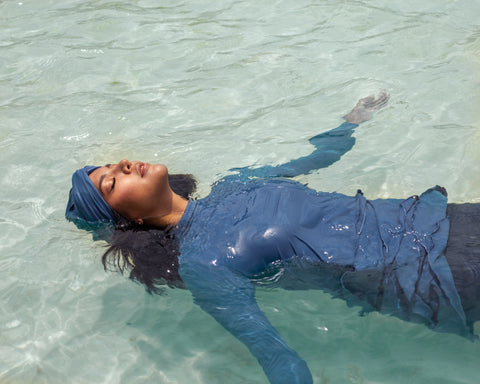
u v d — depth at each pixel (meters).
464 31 4.97
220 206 2.73
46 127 4.20
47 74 4.88
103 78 4.80
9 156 3.89
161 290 2.82
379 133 3.81
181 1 6.08
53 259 3.05
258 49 5.05
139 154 3.84
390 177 3.43
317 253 2.53
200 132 4.05
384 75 4.49
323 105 4.22
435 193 2.89
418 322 2.41
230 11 5.78
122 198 2.72
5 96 4.60
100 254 3.07
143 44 5.27
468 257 2.41
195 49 5.12
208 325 2.66
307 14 5.56
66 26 5.65
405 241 2.52
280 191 2.70
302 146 3.80
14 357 2.54
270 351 2.23
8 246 3.14
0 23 5.79
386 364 2.35
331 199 2.76
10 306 2.79
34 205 3.44
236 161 3.71
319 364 2.38
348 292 2.55
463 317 2.34
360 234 2.58
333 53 4.87
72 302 2.81
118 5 6.05
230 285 2.47
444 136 3.73
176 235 2.74
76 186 2.88
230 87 4.55
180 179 3.34
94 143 4.00
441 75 4.40
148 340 2.59
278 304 2.66
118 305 2.79
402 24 5.19
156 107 4.37
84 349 2.56
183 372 2.42
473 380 2.24
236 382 2.36
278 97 4.38
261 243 2.50
